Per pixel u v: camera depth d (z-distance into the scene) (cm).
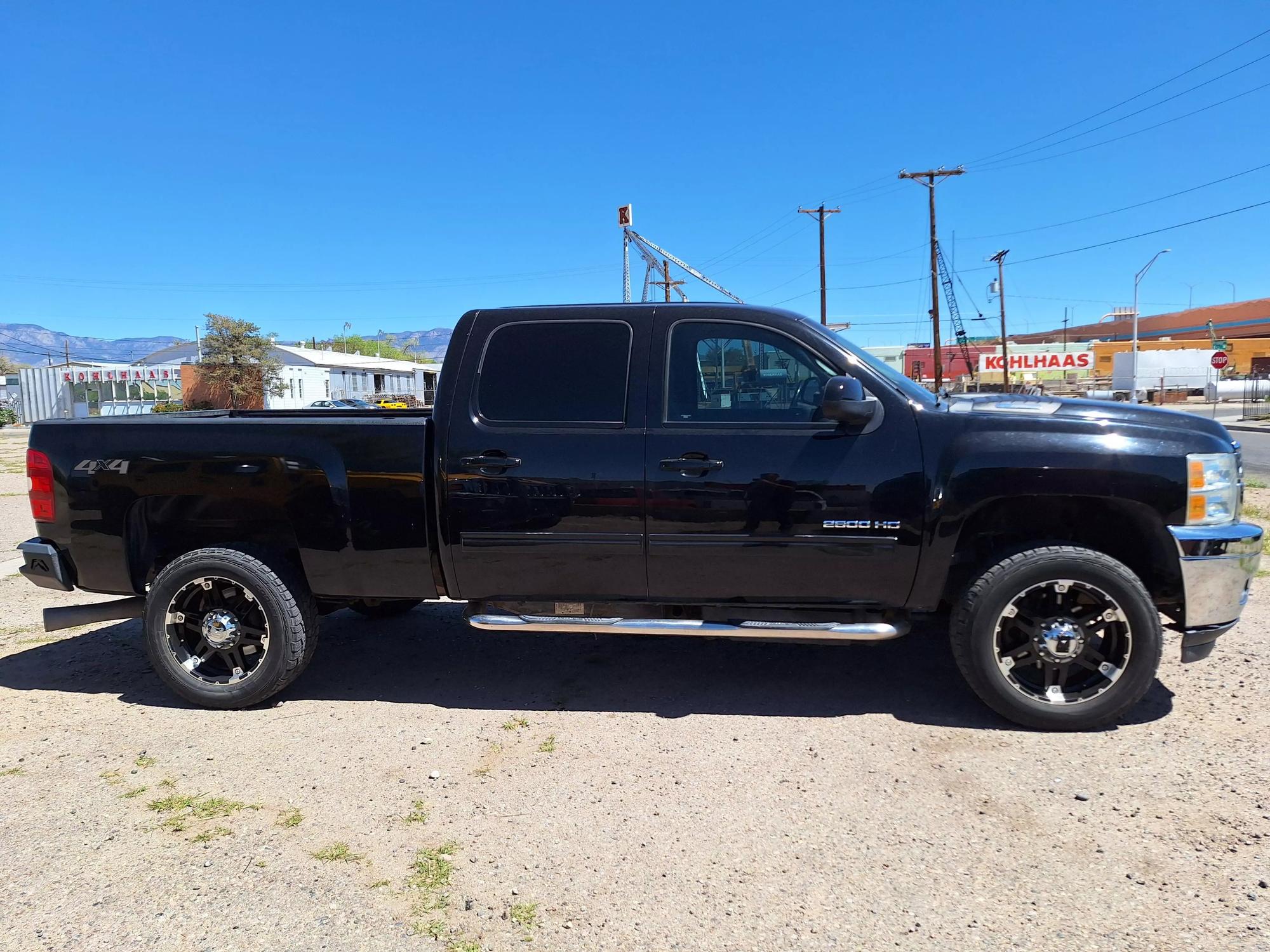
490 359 402
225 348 5400
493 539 393
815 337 386
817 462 369
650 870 275
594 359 395
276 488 405
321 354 7481
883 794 320
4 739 389
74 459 423
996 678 363
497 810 315
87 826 309
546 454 387
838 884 265
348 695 438
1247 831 286
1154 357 5225
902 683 432
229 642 414
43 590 686
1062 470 350
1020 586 356
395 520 400
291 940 244
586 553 388
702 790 327
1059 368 6194
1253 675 421
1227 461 357
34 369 5769
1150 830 289
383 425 402
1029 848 281
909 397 377
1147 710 387
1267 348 6431
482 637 532
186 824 310
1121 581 349
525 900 261
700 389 389
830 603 382
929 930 242
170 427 418
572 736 380
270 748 374
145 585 442
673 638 520
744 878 270
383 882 271
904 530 364
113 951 240
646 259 3769
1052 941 236
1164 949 231
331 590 414
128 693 446
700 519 376
